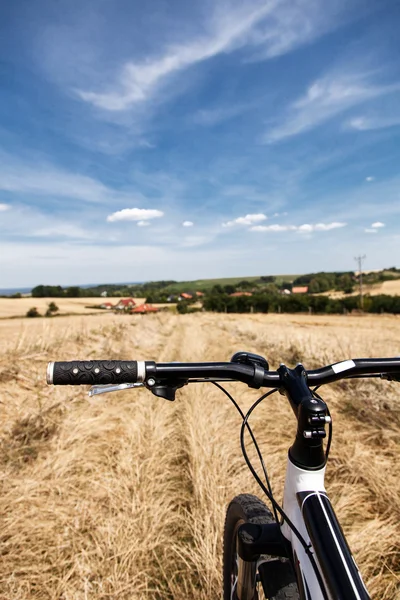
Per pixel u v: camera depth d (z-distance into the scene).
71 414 4.45
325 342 9.37
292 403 1.02
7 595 2.08
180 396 5.73
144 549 2.39
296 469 1.02
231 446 3.82
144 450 3.72
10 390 4.60
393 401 4.60
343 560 0.83
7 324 31.69
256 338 12.91
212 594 2.10
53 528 2.59
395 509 2.72
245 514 1.43
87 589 2.12
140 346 10.52
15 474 3.13
